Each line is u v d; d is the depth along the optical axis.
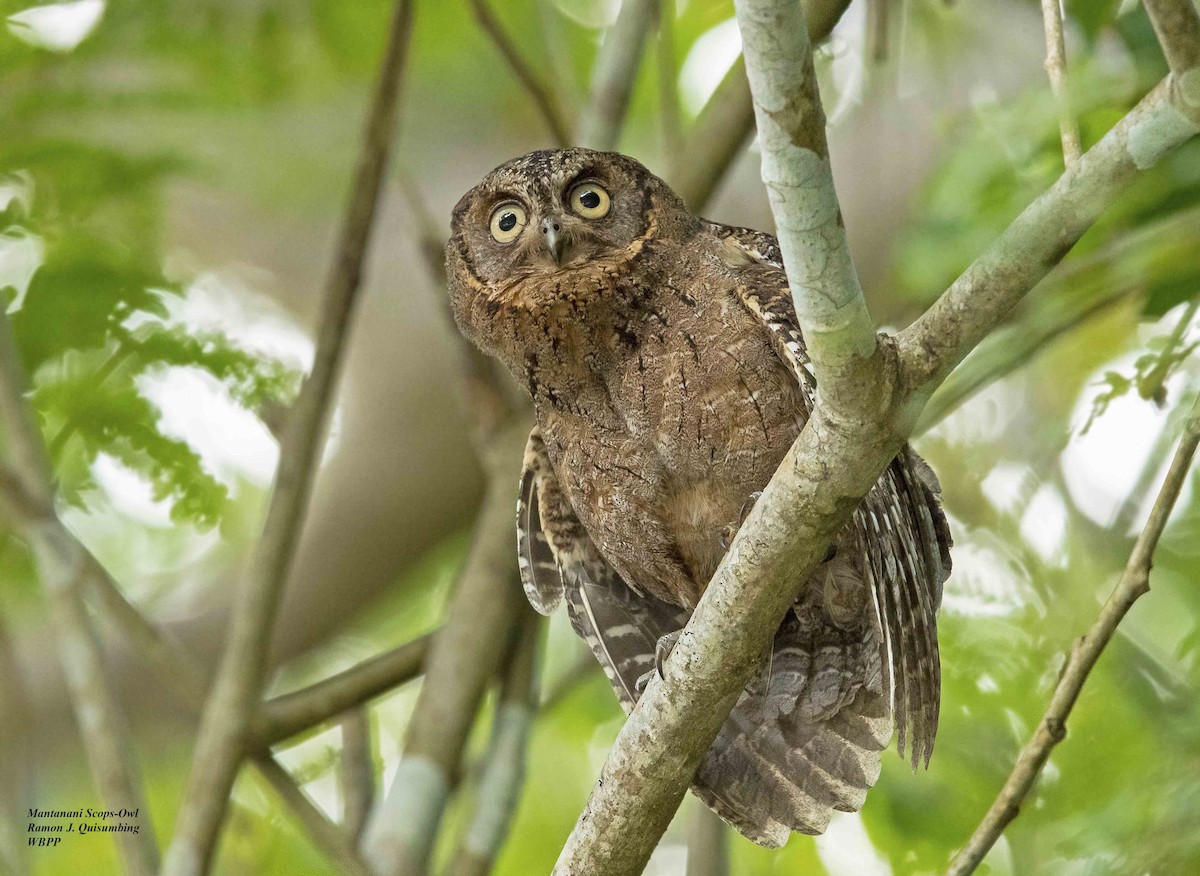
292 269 14.70
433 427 13.98
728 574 7.00
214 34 12.23
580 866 7.77
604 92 11.51
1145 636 11.39
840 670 9.75
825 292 6.12
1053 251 6.22
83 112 11.70
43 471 10.62
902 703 8.33
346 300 10.77
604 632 10.31
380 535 13.93
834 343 6.23
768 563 6.88
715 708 7.32
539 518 10.70
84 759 13.60
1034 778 8.10
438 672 11.11
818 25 10.14
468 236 10.42
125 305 11.21
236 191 14.07
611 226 9.81
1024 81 12.04
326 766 12.99
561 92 12.83
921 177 12.05
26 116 11.58
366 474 13.95
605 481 9.58
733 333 8.98
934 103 12.29
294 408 10.63
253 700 10.24
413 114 14.70
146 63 12.19
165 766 14.13
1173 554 11.41
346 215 10.84
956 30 12.42
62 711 13.68
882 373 6.35
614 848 7.69
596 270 9.42
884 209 12.11
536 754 14.52
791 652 9.84
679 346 9.12
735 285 9.04
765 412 8.91
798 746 9.71
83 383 11.06
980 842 8.08
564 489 10.09
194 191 14.42
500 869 14.07
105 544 14.40
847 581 9.36
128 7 11.91
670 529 9.55
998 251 6.28
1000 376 10.13
